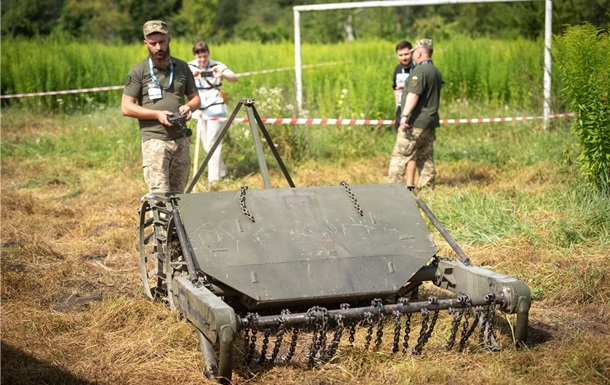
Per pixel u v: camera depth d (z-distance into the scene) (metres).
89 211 9.70
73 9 43.41
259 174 11.58
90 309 6.22
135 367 5.00
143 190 10.54
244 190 5.70
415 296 6.08
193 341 5.32
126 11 43.34
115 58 22.12
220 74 10.68
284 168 6.68
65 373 4.89
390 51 22.39
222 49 24.42
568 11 18.88
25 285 6.68
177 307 5.24
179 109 7.53
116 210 9.63
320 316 4.69
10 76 19.92
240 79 18.66
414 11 42.50
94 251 8.03
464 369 4.89
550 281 6.52
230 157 12.08
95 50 22.88
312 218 5.58
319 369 4.89
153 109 7.61
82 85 20.41
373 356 4.97
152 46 7.53
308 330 5.57
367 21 39.97
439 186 10.25
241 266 5.15
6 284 6.61
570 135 12.52
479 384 4.65
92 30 42.81
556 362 4.91
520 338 5.02
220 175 11.20
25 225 8.91
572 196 8.80
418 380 4.71
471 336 5.36
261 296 5.00
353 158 12.55
